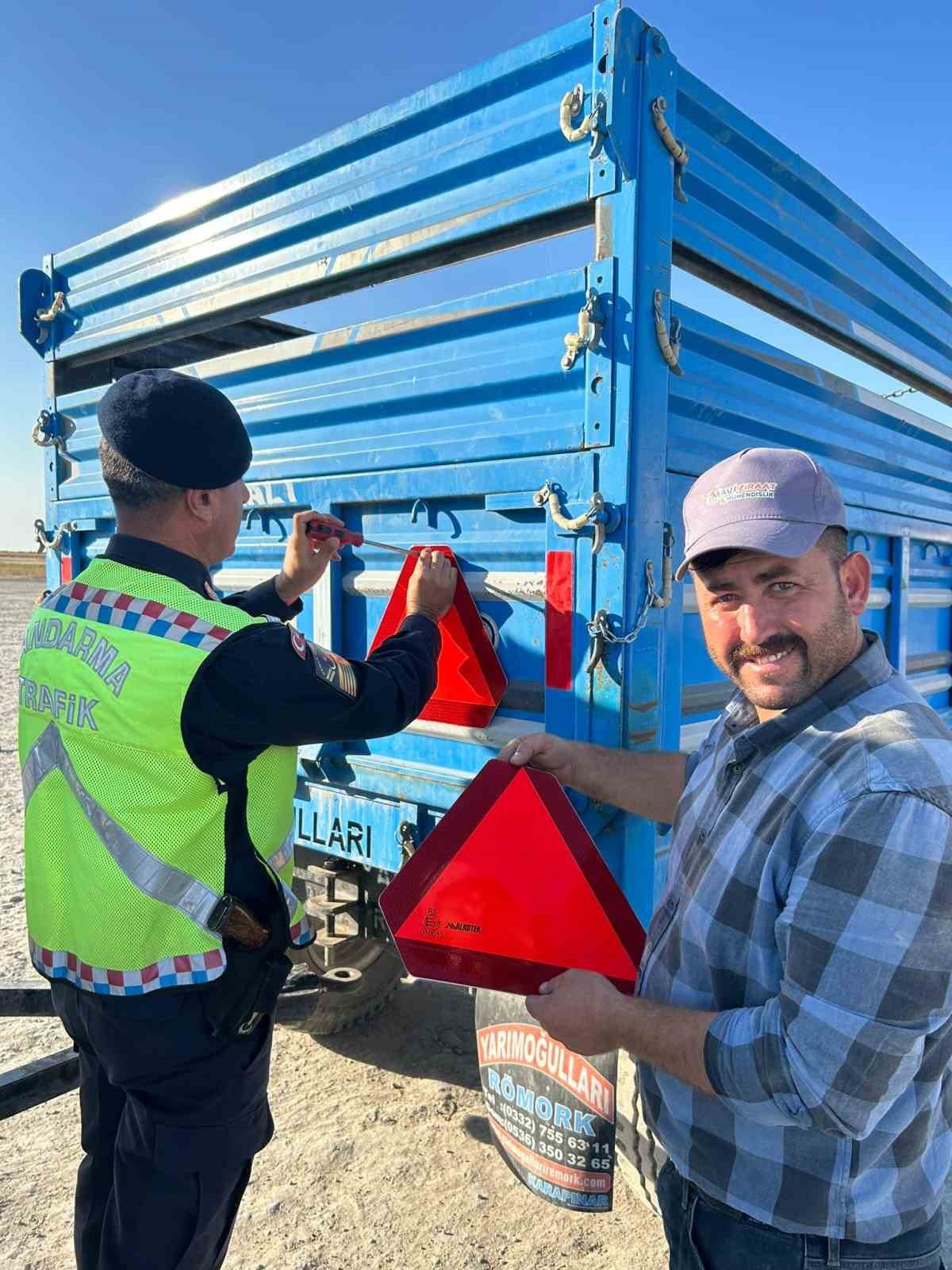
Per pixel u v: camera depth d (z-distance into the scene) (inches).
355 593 96.4
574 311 73.2
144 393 59.3
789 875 43.9
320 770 99.7
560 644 74.9
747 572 47.1
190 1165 58.4
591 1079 69.1
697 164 76.0
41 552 139.8
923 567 143.7
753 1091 42.1
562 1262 83.0
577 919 61.5
